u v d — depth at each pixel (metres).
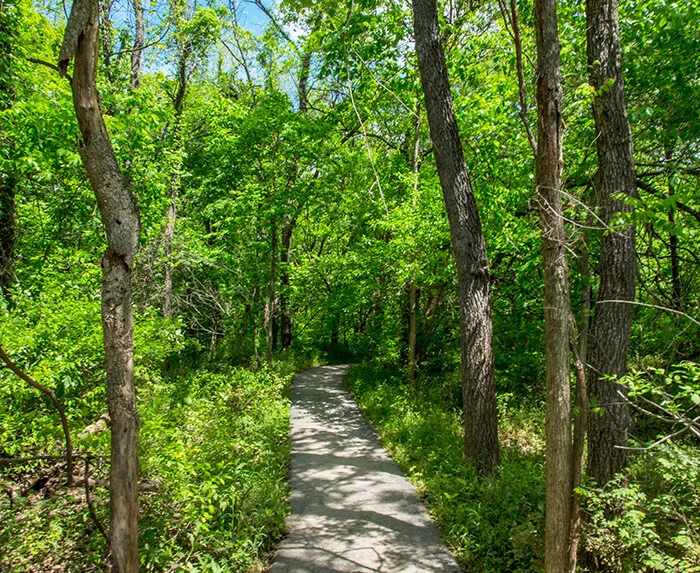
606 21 4.64
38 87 8.06
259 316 16.48
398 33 9.21
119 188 2.65
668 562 3.08
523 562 4.20
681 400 5.89
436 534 5.02
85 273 7.39
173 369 14.05
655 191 6.88
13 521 3.72
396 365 14.52
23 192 8.02
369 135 13.36
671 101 6.37
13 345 5.02
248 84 17.59
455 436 7.90
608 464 4.43
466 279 6.50
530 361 10.38
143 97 7.75
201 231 16.86
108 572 3.15
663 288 8.12
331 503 5.80
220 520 4.58
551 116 3.35
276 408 9.80
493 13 9.91
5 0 6.83
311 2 4.66
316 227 18.95
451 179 6.55
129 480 2.63
